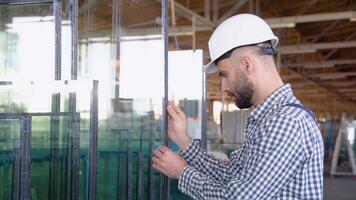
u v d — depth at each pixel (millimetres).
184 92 3426
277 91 1129
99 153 1838
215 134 5707
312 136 1064
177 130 1502
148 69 1899
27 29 1851
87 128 1456
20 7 1849
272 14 6527
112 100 1996
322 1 6305
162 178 1827
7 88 1518
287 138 1022
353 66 11336
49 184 1503
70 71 1817
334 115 19641
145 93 1891
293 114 1054
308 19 5812
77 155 1465
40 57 1839
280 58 8219
